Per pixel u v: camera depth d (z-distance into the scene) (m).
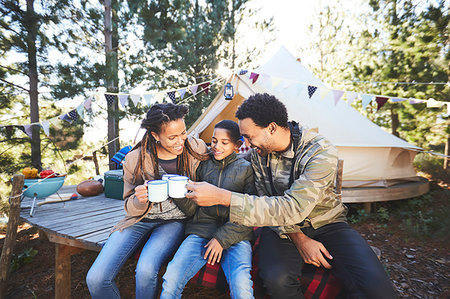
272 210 1.47
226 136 1.83
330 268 1.67
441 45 5.45
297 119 4.37
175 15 7.28
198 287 2.76
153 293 1.60
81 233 2.30
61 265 2.44
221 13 9.09
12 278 3.12
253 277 1.78
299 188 1.51
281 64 5.62
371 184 4.53
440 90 5.53
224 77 4.58
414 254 3.36
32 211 2.76
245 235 1.75
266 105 1.56
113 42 7.46
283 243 1.75
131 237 1.81
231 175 1.89
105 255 1.67
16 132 5.75
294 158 1.69
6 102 5.85
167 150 1.86
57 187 2.88
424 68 5.71
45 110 6.31
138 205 1.74
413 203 4.80
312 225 1.74
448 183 6.02
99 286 1.57
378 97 2.97
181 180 1.54
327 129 4.48
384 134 4.90
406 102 5.87
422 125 6.21
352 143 4.39
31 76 5.77
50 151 6.51
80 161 7.19
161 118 1.69
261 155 1.75
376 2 6.54
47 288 2.91
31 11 5.35
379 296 1.39
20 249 3.87
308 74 5.60
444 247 3.47
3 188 5.66
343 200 4.24
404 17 6.03
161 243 1.73
